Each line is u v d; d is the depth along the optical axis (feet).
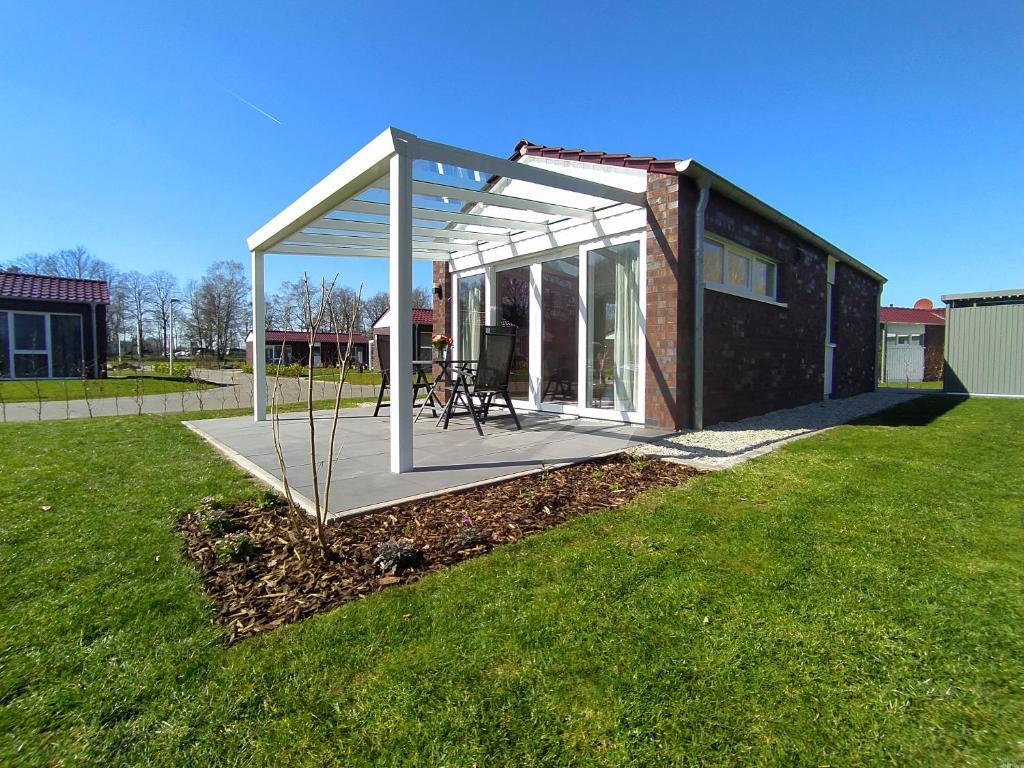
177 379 60.80
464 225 22.77
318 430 19.02
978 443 16.84
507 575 6.97
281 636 5.52
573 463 13.23
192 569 7.22
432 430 18.47
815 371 30.73
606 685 4.71
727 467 13.25
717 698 4.55
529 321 23.73
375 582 6.87
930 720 4.29
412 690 4.65
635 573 7.00
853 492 10.94
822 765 3.83
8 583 6.75
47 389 43.04
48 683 4.75
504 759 3.89
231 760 3.87
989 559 7.50
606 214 19.77
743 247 22.16
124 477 12.30
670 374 17.92
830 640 5.42
